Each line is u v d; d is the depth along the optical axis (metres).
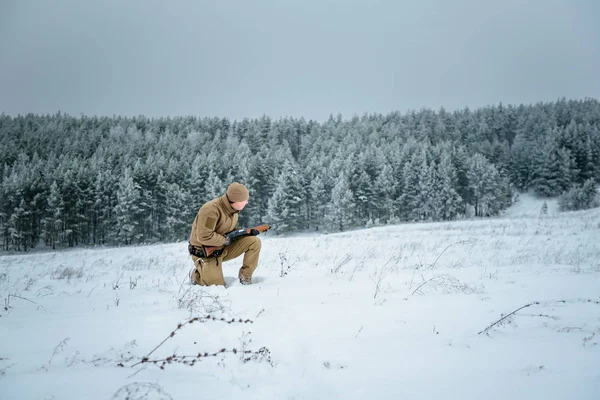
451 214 71.31
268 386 1.84
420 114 139.50
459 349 2.36
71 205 62.50
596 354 2.20
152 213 65.62
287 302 3.60
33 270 10.14
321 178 72.00
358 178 71.62
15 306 3.86
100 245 62.50
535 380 1.85
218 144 111.06
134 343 2.46
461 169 79.50
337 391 1.78
